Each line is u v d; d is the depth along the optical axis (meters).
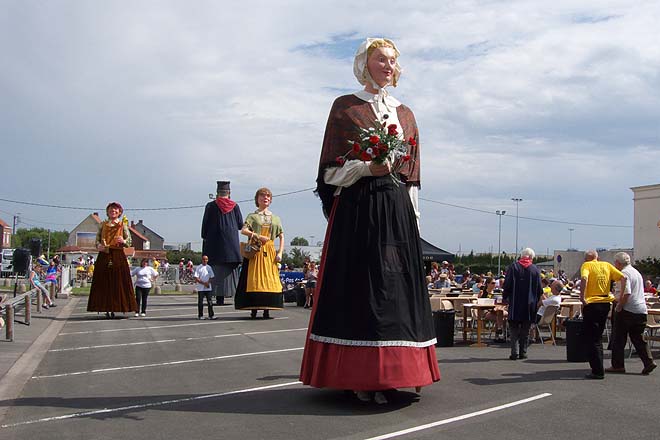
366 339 7.23
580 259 44.59
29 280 21.08
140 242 95.19
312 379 7.47
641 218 44.47
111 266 19.59
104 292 19.53
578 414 7.23
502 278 23.62
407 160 7.57
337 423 6.77
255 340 14.34
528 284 11.91
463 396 8.12
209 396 8.27
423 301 7.72
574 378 9.68
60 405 7.86
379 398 7.62
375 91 8.02
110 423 6.93
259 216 19.81
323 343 7.46
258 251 19.69
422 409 7.38
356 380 7.20
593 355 9.65
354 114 7.75
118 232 19.66
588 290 9.73
